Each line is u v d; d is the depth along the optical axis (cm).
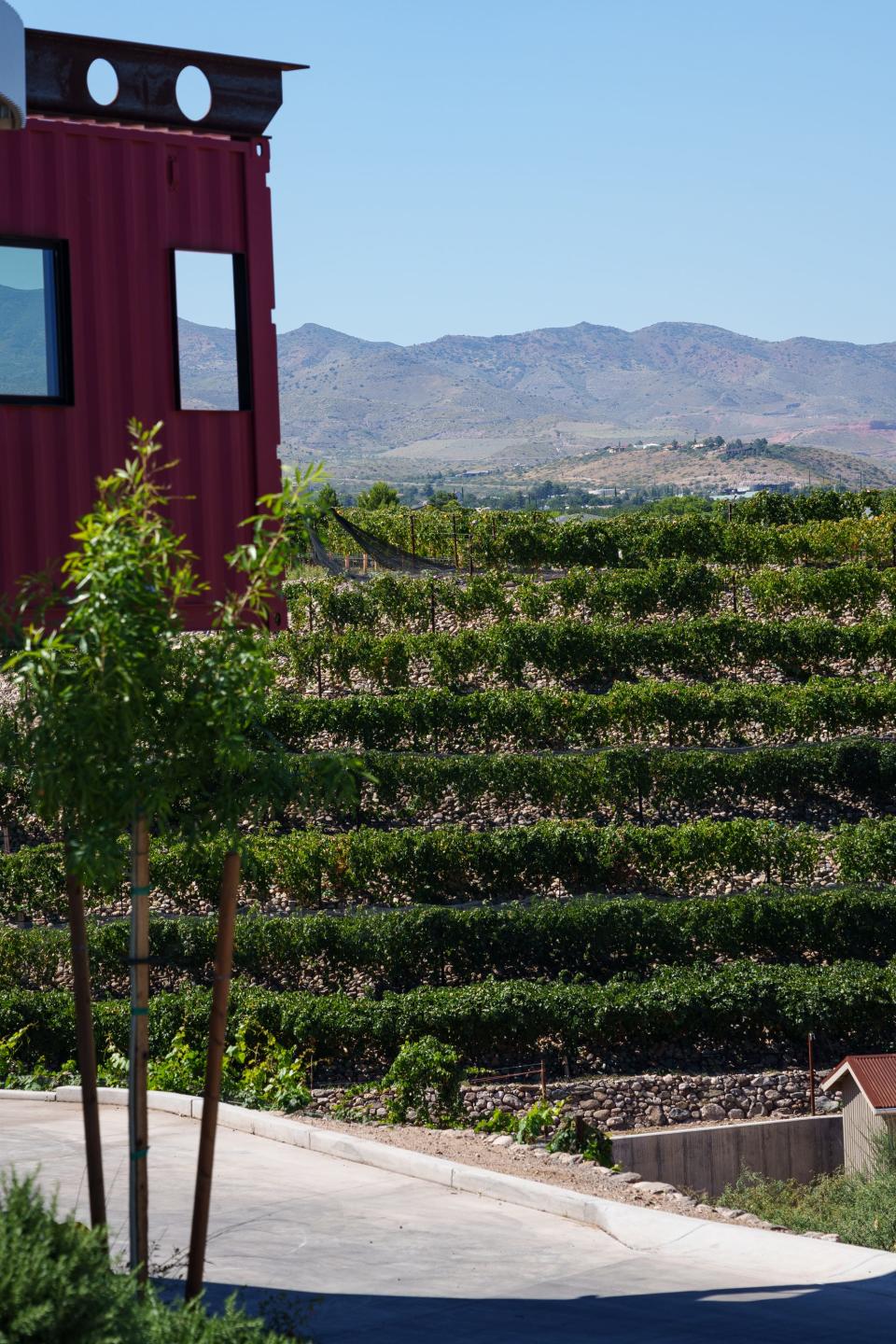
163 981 2731
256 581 747
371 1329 839
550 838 3059
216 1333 583
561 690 3609
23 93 889
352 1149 1348
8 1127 1467
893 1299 927
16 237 1016
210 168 1095
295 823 3244
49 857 2933
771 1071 2566
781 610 4097
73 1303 505
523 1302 912
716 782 3300
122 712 695
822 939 2883
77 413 1045
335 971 2791
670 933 2866
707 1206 1266
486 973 2811
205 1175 757
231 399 1114
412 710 3459
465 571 4644
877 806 3312
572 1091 2459
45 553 1034
